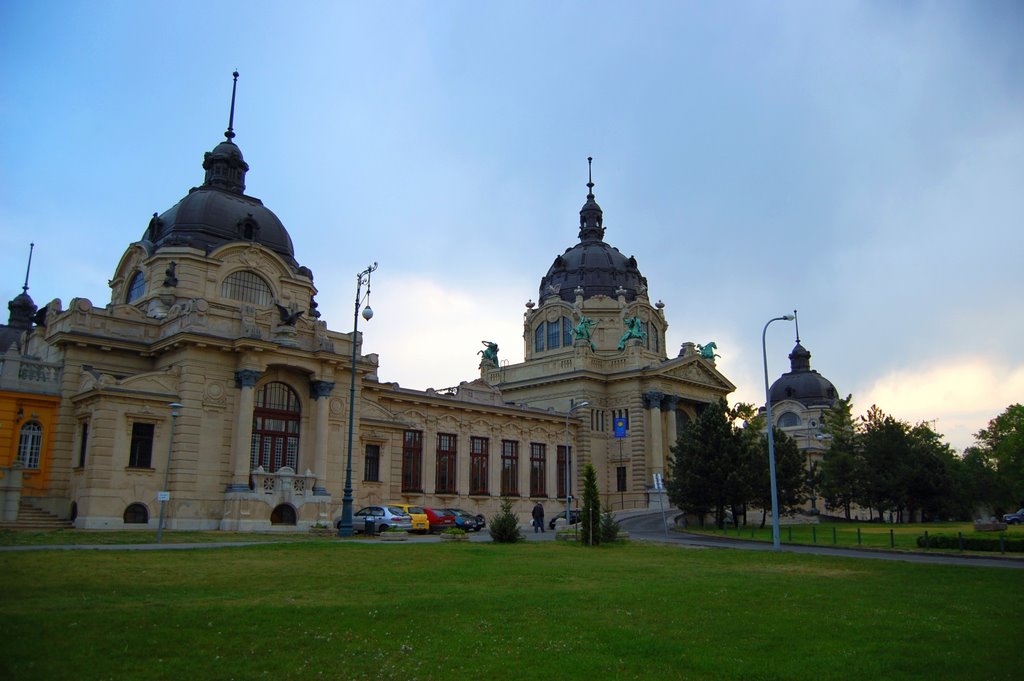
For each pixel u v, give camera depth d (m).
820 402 127.94
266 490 54.53
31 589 20.47
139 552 31.52
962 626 18.33
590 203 113.69
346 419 61.50
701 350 102.88
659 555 38.09
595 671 13.59
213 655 14.13
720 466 65.75
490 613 18.78
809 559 36.78
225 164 71.81
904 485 86.88
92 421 50.72
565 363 93.94
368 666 13.71
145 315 58.16
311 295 70.00
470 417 79.31
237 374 55.31
